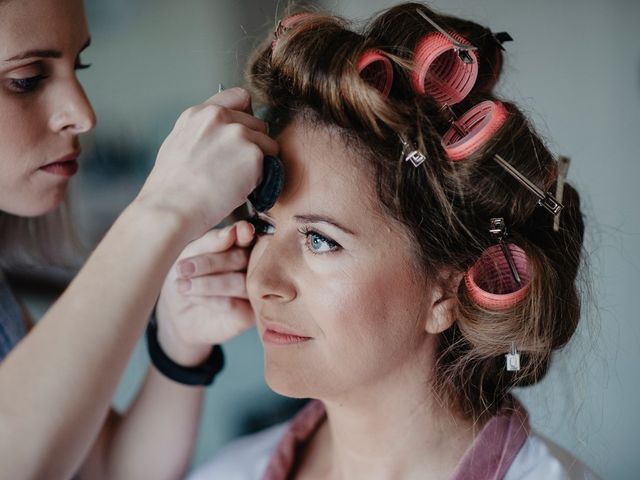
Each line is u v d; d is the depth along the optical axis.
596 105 2.00
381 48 0.87
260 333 0.96
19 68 0.94
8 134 0.97
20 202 1.03
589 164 2.01
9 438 0.75
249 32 1.97
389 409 0.94
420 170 0.86
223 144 0.82
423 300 0.91
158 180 0.84
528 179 0.89
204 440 1.90
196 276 1.03
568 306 0.94
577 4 1.97
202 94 2.01
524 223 0.91
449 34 0.87
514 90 1.53
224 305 1.08
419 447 0.96
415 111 0.85
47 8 0.94
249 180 0.83
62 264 1.36
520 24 1.99
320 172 0.88
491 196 0.88
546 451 0.96
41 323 0.79
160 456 1.21
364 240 0.87
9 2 0.90
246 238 0.99
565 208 0.94
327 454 1.08
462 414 0.96
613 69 1.99
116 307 0.78
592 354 1.27
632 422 1.93
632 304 1.97
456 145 0.86
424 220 0.87
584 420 1.24
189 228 0.81
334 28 0.89
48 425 0.75
